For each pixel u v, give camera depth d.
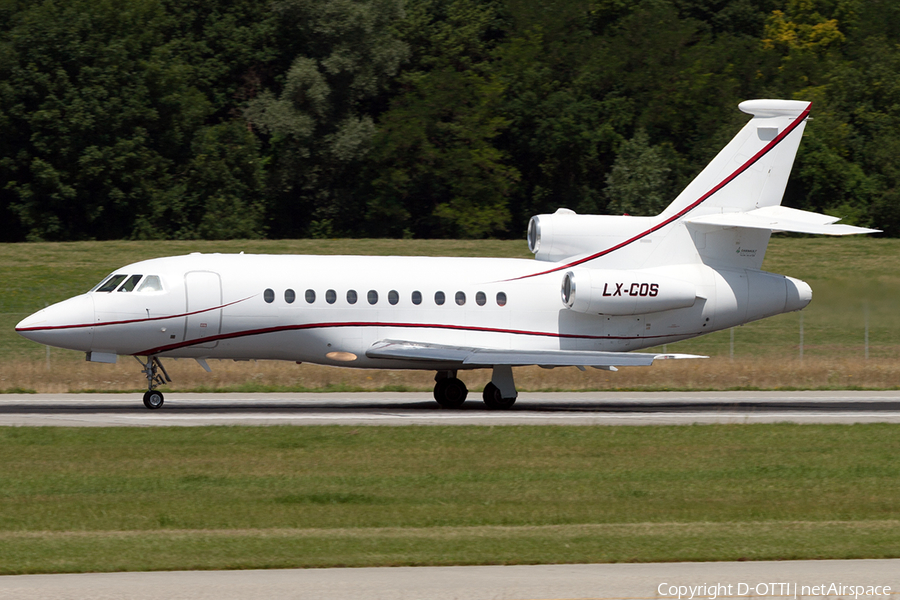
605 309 97.81
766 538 47.31
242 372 119.88
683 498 58.31
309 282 92.94
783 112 102.06
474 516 53.16
